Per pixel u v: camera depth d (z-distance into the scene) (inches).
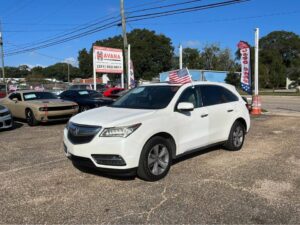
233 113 324.8
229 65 3253.0
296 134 430.6
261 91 2466.8
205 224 177.2
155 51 2704.2
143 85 304.7
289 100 1316.4
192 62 3235.7
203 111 290.2
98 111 267.6
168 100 269.0
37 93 584.7
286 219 182.5
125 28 946.1
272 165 283.0
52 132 463.5
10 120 480.7
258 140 390.3
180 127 265.9
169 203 203.5
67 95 666.2
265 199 209.3
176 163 287.9
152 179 241.1
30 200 210.5
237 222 179.3
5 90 1306.6
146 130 238.5
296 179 246.7
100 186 233.0
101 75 3159.5
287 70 3289.9
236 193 218.8
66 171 268.2
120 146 226.7
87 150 234.5
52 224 178.5
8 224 179.0
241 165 282.5
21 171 271.4
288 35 4419.3
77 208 197.8
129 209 195.6
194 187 229.9
